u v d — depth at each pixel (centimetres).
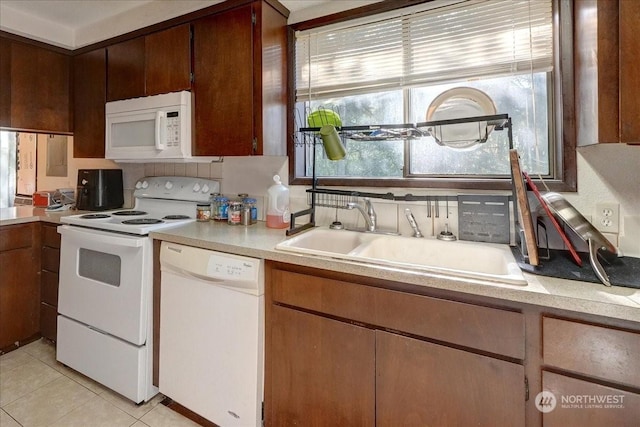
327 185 183
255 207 204
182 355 158
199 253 150
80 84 246
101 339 180
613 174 127
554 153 139
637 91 96
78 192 255
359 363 119
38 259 229
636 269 109
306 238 161
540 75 145
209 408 151
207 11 184
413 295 109
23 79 228
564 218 109
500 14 146
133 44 214
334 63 183
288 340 133
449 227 155
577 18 125
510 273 105
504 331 97
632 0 96
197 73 190
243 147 177
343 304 121
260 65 171
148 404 172
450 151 162
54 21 234
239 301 141
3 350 215
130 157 212
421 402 109
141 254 166
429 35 160
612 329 85
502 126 135
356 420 121
